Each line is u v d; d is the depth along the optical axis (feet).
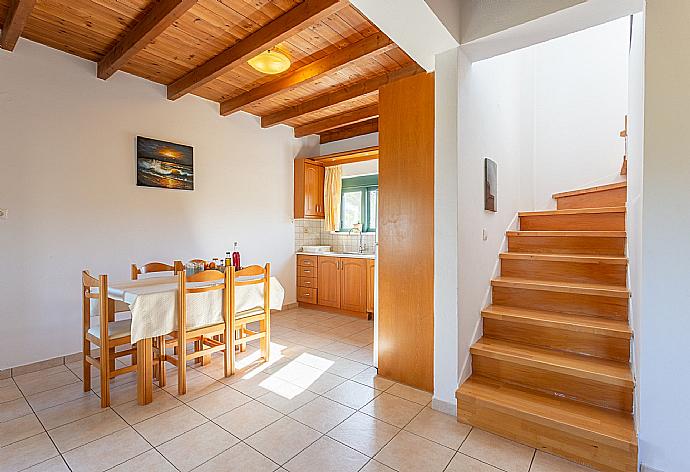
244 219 15.16
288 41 9.58
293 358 10.62
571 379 6.84
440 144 7.70
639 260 5.80
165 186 12.39
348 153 16.79
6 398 8.01
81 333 10.50
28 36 9.34
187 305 8.56
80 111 10.48
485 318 8.70
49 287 9.92
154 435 6.58
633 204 7.43
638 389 5.64
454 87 7.50
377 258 9.44
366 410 7.57
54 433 6.63
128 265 11.51
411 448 6.24
